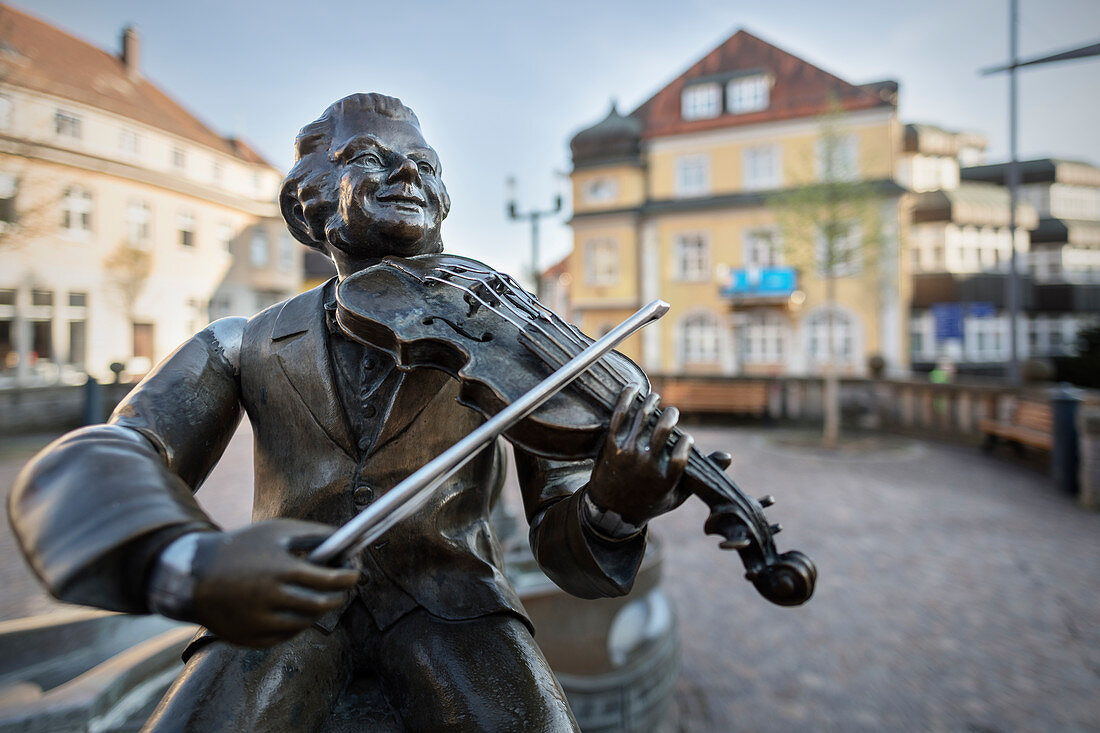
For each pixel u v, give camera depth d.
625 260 25.69
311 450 0.99
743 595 4.58
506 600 1.01
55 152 16.72
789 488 7.98
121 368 13.12
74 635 2.24
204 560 0.57
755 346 24.45
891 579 4.88
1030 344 31.12
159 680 1.93
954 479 8.51
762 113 24.09
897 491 7.80
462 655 0.94
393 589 0.99
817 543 5.75
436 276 0.95
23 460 9.20
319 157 1.06
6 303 16.31
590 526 0.84
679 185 25.31
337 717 0.95
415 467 1.00
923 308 28.12
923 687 3.32
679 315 25.20
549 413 0.76
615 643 2.56
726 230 24.45
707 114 25.56
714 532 0.78
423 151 1.07
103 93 19.84
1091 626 4.05
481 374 0.78
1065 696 3.23
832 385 11.60
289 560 0.58
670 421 0.71
